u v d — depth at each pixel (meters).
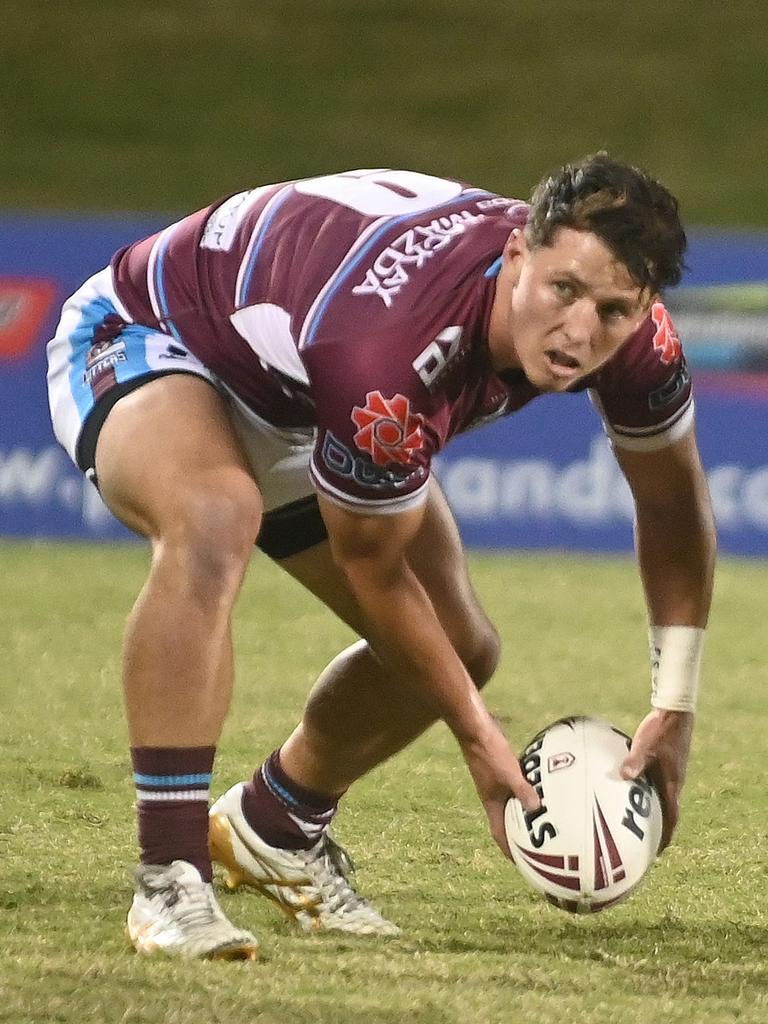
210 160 47.94
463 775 13.05
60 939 8.31
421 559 8.98
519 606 22.30
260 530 9.23
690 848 11.05
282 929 9.23
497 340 7.50
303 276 8.00
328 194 8.35
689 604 8.88
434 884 10.10
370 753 9.37
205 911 8.01
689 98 50.59
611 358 8.04
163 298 8.91
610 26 53.91
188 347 8.77
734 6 55.09
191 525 8.01
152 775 8.06
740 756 14.11
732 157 48.22
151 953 7.93
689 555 8.84
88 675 16.88
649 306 7.21
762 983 7.91
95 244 27.14
